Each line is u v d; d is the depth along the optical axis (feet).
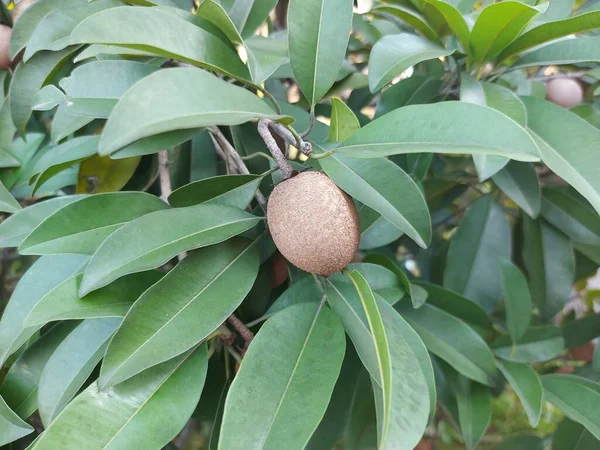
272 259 1.05
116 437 0.70
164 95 0.60
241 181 0.91
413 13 1.08
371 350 0.78
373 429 1.14
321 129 1.20
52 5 1.10
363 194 0.78
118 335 0.70
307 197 0.74
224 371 1.04
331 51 0.86
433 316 1.13
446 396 1.25
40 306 0.74
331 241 0.73
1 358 0.82
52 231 0.82
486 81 1.13
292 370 0.74
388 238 1.07
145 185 1.23
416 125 0.72
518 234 1.57
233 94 0.68
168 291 0.76
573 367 1.69
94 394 0.72
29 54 0.99
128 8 0.69
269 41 1.14
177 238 0.78
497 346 1.19
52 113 1.43
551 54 1.07
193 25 0.76
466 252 1.36
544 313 1.40
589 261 1.57
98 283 0.71
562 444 1.22
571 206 1.34
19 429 0.78
